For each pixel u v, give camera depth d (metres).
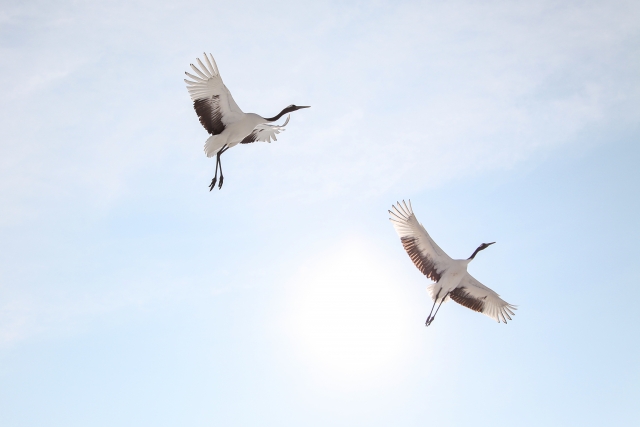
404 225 24.47
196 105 21.41
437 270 24.95
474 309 26.30
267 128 25.75
